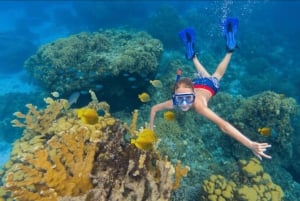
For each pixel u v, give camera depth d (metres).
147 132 3.60
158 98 10.01
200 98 4.18
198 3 34.75
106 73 9.20
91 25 26.81
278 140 8.75
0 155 10.55
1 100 14.13
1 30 28.88
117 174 3.96
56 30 27.47
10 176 3.35
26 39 23.86
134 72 9.25
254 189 5.60
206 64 15.97
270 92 8.96
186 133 8.64
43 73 10.69
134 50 9.55
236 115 9.10
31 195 3.36
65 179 3.51
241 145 8.55
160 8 21.14
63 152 3.45
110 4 27.92
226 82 15.29
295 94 15.75
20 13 36.41
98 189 3.64
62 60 10.06
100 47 10.55
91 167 3.72
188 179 6.85
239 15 28.89
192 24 23.44
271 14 31.69
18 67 19.34
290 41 24.14
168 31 19.80
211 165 7.76
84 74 9.60
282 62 19.78
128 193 3.86
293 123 11.24
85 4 29.22
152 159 4.55
